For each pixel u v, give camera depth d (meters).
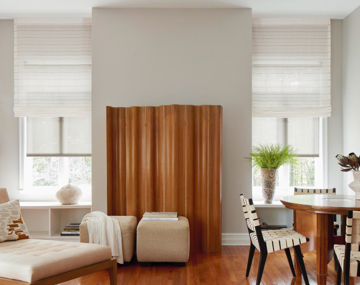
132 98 4.10
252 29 4.36
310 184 4.49
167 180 3.71
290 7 4.06
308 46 4.36
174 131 3.68
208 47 4.11
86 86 4.32
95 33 4.10
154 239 3.17
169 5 4.04
